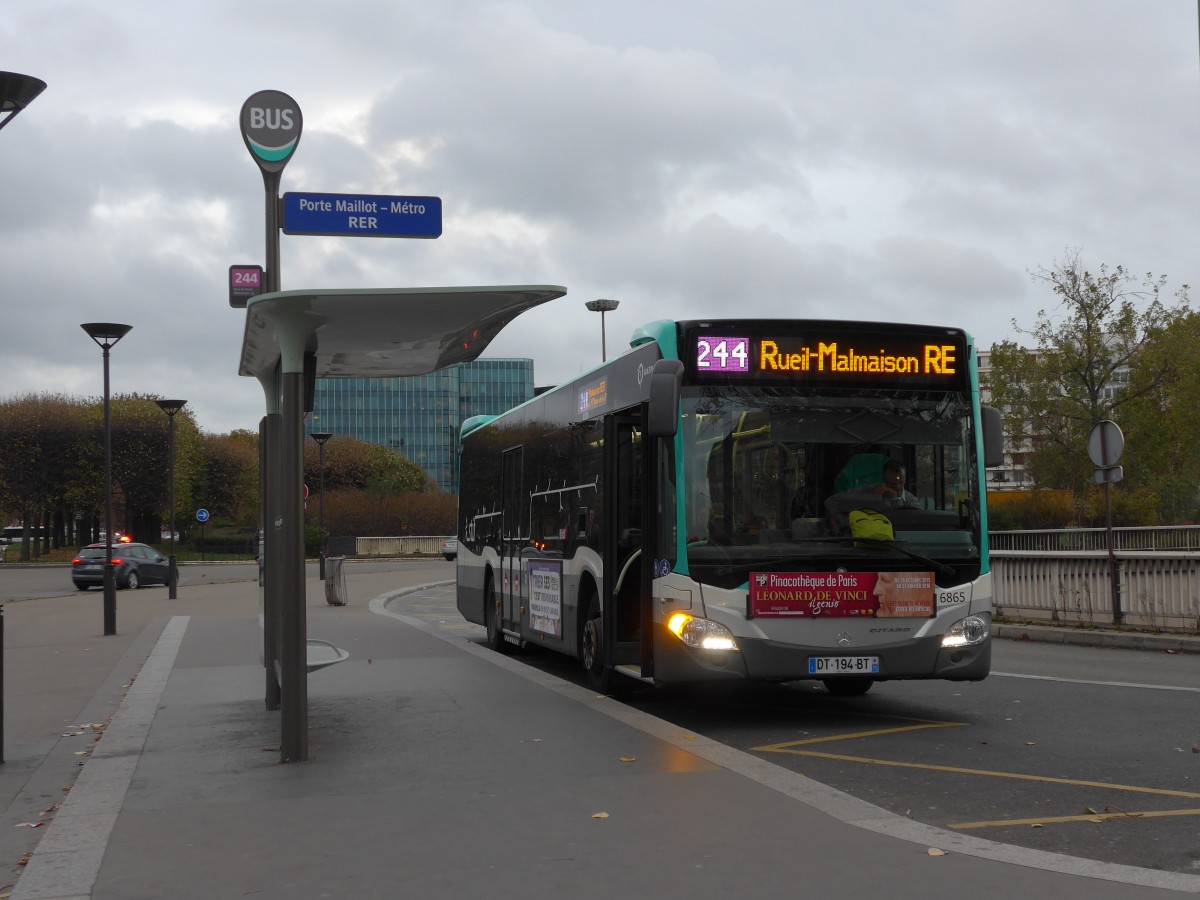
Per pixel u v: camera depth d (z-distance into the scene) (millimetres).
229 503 83250
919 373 10250
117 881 5547
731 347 10062
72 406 70562
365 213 10961
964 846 5809
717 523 9805
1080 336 40281
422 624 20594
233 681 12672
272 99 10859
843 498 9945
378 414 145750
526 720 9625
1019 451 42438
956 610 9953
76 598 35375
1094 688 11922
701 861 5613
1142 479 40750
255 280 11039
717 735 9773
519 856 5766
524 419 15727
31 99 9172
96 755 8594
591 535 12203
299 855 5891
